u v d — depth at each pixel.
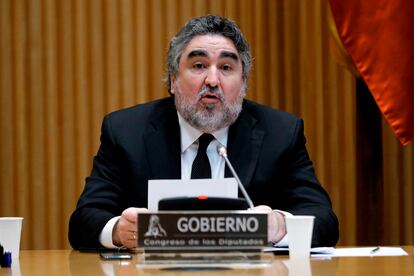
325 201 5.38
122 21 8.02
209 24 5.48
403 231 8.14
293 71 8.12
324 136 8.15
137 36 8.02
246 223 3.58
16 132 7.94
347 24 7.40
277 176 5.48
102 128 5.72
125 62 8.00
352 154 8.12
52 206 7.94
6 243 4.47
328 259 4.12
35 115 7.96
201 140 5.44
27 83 7.97
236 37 5.52
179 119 5.56
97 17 8.02
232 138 5.50
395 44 7.29
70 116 7.99
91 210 5.17
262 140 5.54
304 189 5.45
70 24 8.01
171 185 4.22
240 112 5.64
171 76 5.64
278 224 4.62
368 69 7.34
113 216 5.10
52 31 7.98
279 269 3.58
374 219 8.15
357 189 8.13
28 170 7.96
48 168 7.95
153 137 5.51
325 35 8.12
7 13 7.97
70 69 8.00
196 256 3.57
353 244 8.10
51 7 7.99
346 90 8.12
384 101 7.31
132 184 5.41
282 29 8.13
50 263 4.14
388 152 8.15
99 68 8.01
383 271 3.54
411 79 7.29
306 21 8.13
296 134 5.63
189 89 5.39
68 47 8.00
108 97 7.98
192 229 3.57
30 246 7.93
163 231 3.57
